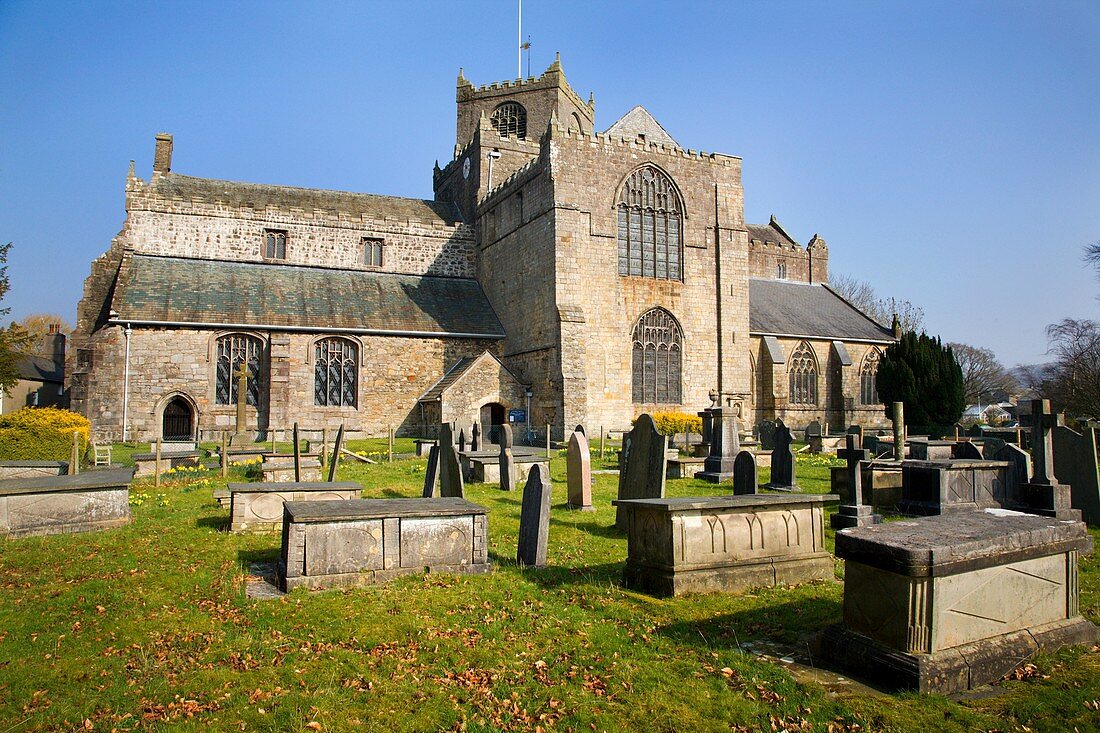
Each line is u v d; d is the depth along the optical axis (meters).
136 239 37.88
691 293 37.44
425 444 26.97
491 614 8.02
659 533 8.78
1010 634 6.33
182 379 33.94
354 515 9.25
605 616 7.93
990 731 5.16
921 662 5.71
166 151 41.84
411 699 5.94
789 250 56.88
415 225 43.41
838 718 5.42
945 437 39.25
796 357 46.91
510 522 13.48
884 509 14.89
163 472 21.48
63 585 9.29
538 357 35.78
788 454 16.83
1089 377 38.69
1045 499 13.13
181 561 10.48
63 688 6.15
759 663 6.45
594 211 35.47
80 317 36.31
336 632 7.43
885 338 50.16
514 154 45.31
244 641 7.20
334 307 37.94
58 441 22.55
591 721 5.52
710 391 36.94
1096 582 8.84
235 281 37.75
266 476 17.75
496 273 41.25
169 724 5.51
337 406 36.69
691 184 37.84
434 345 38.62
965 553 5.99
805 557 9.35
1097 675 6.02
